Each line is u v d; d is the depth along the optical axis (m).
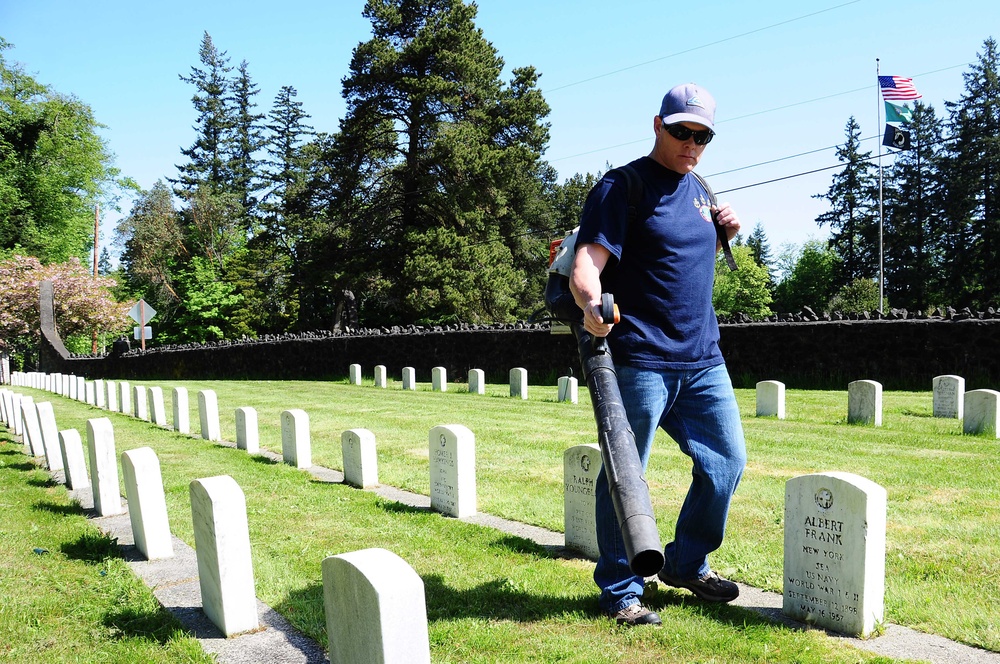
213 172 67.94
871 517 3.87
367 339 29.72
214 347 34.34
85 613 4.62
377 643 2.89
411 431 13.05
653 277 3.73
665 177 3.77
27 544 6.19
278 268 52.59
